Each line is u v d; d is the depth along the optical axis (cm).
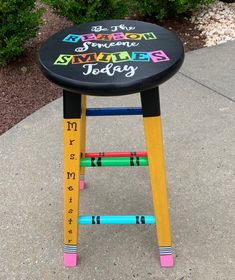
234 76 337
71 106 161
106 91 145
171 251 187
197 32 411
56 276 189
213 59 364
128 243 203
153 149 167
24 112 309
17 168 254
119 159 176
